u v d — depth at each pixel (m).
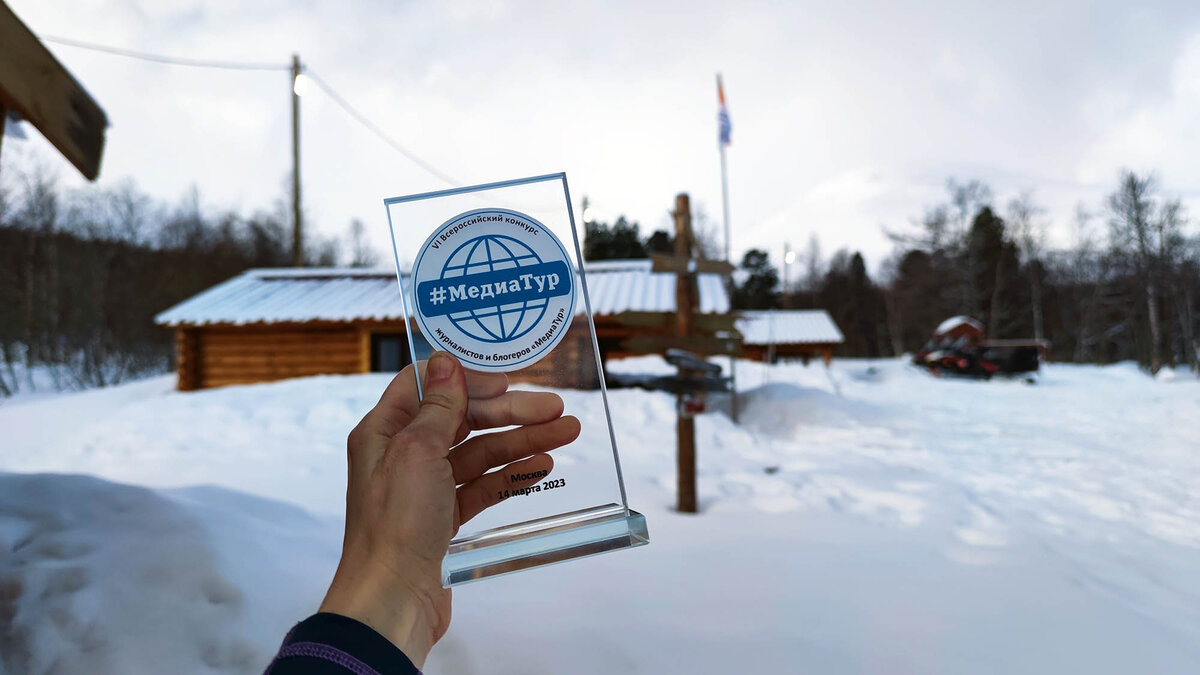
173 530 1.79
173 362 25.11
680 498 3.97
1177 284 29.91
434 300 0.80
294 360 11.61
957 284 40.78
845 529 3.52
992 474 5.61
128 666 1.40
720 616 2.17
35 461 5.84
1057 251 39.91
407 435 0.66
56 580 1.55
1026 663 2.00
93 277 24.48
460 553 0.73
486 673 1.65
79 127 2.82
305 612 1.68
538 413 0.79
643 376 9.69
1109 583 2.87
